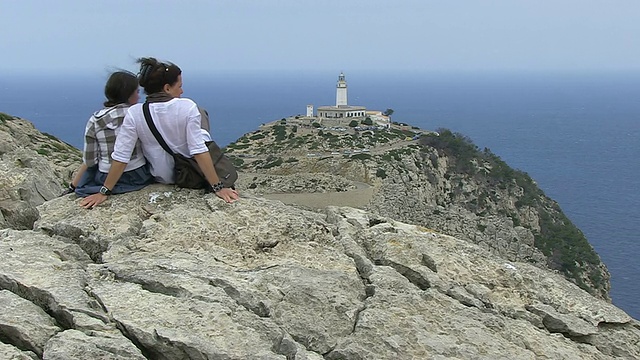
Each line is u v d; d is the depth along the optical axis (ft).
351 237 29.04
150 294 22.08
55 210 27.94
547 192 398.83
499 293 27.48
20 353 18.99
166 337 20.10
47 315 21.04
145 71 27.63
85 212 27.37
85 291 22.35
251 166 239.50
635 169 502.38
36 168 42.63
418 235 29.68
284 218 27.81
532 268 30.14
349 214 31.58
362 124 316.19
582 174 474.08
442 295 25.41
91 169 28.96
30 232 26.48
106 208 27.53
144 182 28.68
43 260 23.94
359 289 25.00
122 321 20.68
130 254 25.09
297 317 22.66
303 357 20.84
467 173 245.45
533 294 27.78
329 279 24.58
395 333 22.58
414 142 262.06
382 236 28.94
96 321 20.61
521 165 517.96
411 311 23.98
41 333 20.10
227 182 28.73
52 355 18.93
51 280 22.54
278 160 242.58
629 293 211.20
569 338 26.23
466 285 27.09
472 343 22.95
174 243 25.76
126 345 19.65
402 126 322.96
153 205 27.73
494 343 23.16
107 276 23.41
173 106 27.45
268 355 20.02
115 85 28.37
